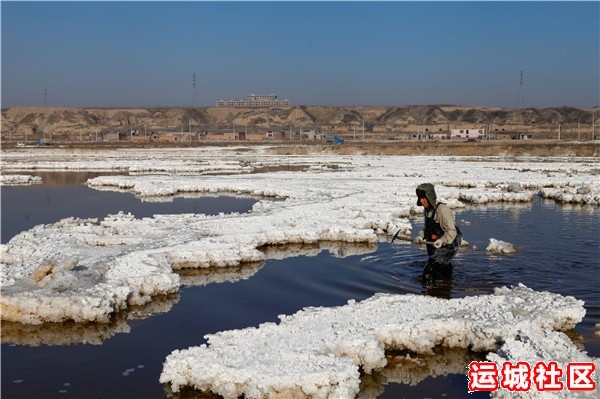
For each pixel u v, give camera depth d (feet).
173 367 24.56
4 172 145.38
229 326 31.91
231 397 23.11
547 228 57.57
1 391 24.73
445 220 37.91
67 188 106.83
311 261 45.57
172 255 43.86
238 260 44.55
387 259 45.14
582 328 29.89
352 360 24.58
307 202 72.28
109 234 52.75
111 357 28.19
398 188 86.99
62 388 25.02
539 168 129.59
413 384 24.88
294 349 25.23
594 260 43.45
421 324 28.07
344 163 159.63
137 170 141.49
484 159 175.01
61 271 35.88
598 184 89.86
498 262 42.91
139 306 35.50
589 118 595.88
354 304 31.40
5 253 45.27
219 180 108.47
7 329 31.76
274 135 449.48
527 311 29.58
